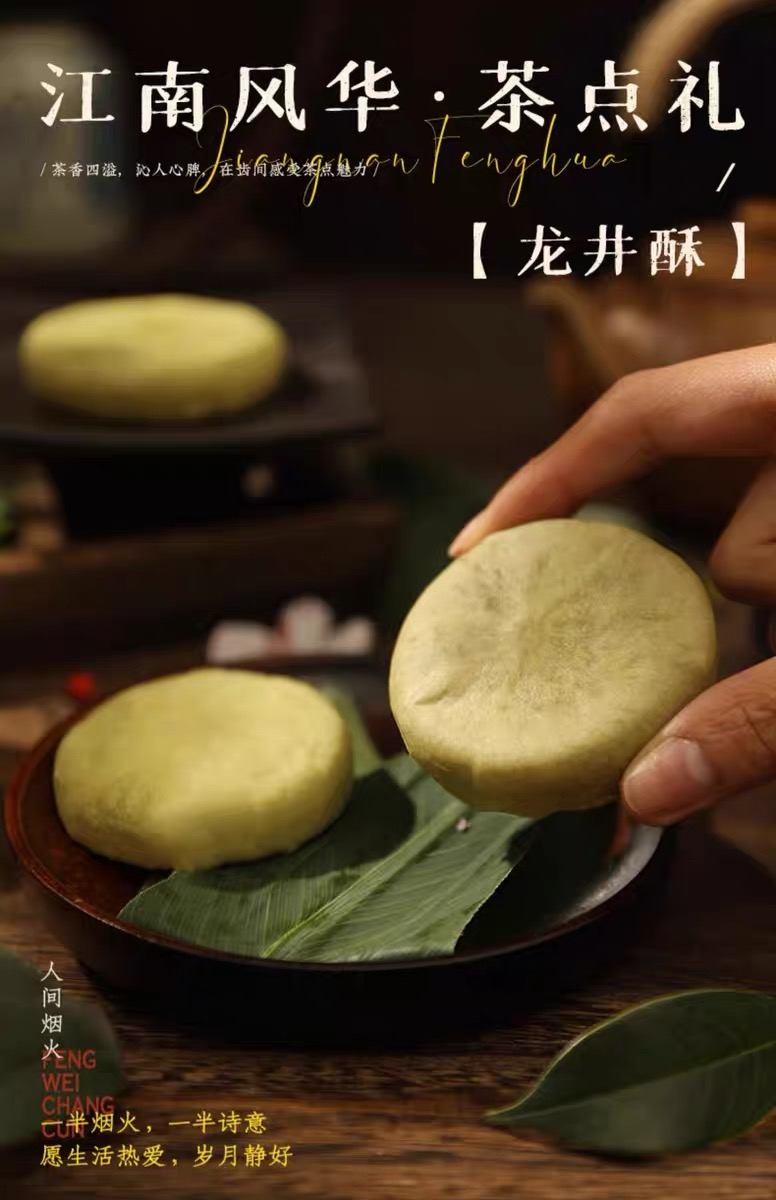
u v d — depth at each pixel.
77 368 0.51
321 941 0.33
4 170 0.78
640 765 0.32
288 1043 0.33
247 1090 0.33
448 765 0.33
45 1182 0.31
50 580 0.49
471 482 0.54
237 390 0.52
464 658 0.34
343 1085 0.33
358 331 0.83
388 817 0.37
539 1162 0.31
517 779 0.32
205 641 0.52
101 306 0.56
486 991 0.32
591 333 0.49
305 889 0.35
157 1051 0.33
